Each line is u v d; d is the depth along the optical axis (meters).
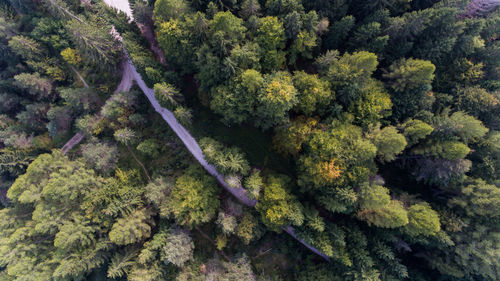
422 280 40.12
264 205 37.91
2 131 43.28
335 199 34.97
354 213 38.41
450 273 36.69
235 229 42.25
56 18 43.06
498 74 35.91
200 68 35.25
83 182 38.38
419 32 34.19
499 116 34.84
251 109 34.41
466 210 34.84
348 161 33.03
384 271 38.09
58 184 37.00
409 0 34.22
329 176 32.75
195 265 43.03
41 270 37.28
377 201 31.81
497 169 34.94
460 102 35.66
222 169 36.50
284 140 36.97
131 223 37.34
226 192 44.91
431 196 39.84
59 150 43.41
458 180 34.44
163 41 34.38
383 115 34.62
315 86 32.72
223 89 34.12
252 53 32.16
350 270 37.84
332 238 37.53
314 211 38.34
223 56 32.78
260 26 33.34
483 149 35.41
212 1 33.72
